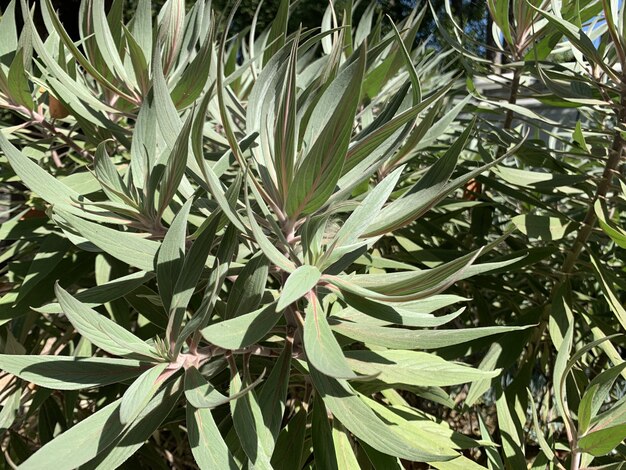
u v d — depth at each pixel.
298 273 0.32
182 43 0.66
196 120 0.32
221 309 0.52
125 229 0.55
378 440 0.35
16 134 0.72
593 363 0.88
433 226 0.76
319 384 0.38
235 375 0.38
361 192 0.58
